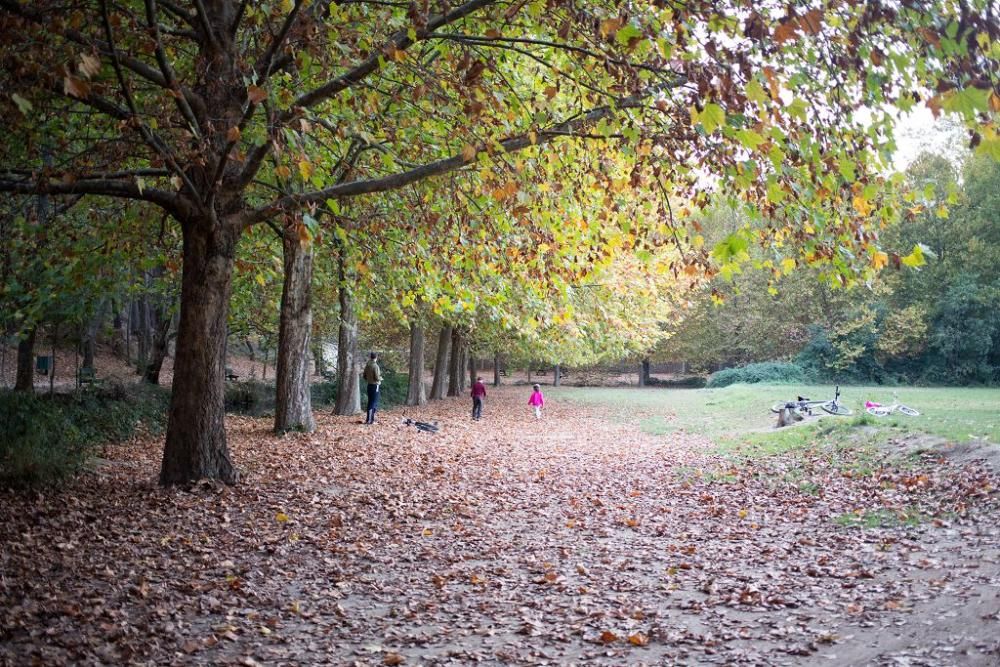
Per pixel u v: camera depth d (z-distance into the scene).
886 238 43.19
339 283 18.44
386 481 12.89
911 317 42.59
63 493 10.47
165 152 8.33
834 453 14.27
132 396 20.16
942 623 5.55
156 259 14.05
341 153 12.02
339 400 26.73
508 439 21.50
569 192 11.23
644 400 39.97
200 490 10.74
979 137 4.09
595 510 11.02
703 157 6.77
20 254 14.73
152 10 7.64
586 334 25.89
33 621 5.90
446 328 38.03
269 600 6.80
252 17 9.02
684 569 7.79
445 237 11.52
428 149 11.70
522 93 11.56
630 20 5.79
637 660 5.42
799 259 7.61
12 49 7.57
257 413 25.80
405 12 9.88
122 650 5.52
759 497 11.48
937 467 11.66
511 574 7.76
